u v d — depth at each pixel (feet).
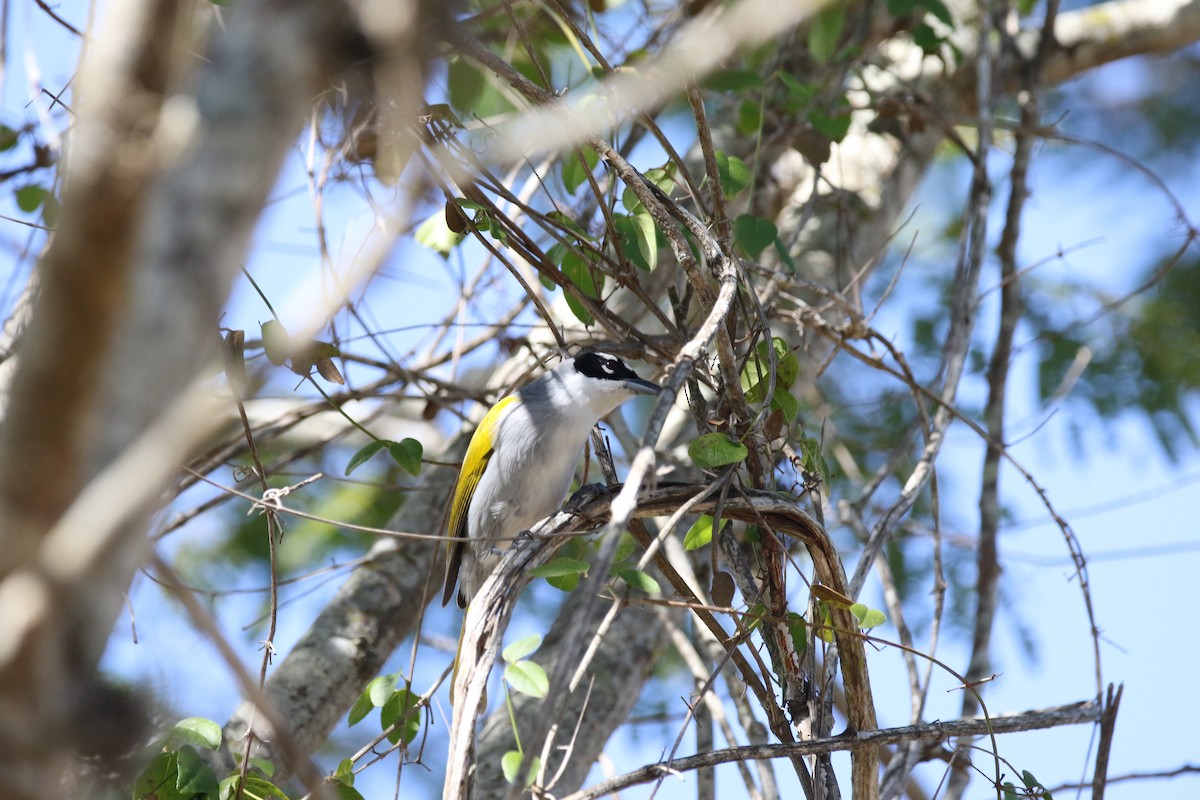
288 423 38.78
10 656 9.07
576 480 44.27
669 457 37.45
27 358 9.04
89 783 16.78
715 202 28.14
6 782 9.26
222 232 9.76
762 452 27.20
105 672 14.05
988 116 41.60
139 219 9.00
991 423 40.32
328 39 10.47
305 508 48.24
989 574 37.91
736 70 35.91
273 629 26.45
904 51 52.11
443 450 41.98
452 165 26.58
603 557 16.47
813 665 26.40
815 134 40.52
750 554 33.14
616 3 41.04
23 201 33.96
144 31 9.77
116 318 9.05
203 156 9.78
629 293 39.65
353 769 29.53
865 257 45.65
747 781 30.35
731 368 25.44
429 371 45.70
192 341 9.67
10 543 9.18
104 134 9.41
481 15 27.17
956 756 27.27
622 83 26.30
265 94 9.98
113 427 9.37
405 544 38.47
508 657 23.75
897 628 31.94
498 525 36.01
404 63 11.50
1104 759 25.93
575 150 29.09
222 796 25.03
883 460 50.55
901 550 48.65
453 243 33.14
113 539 9.04
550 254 32.99
